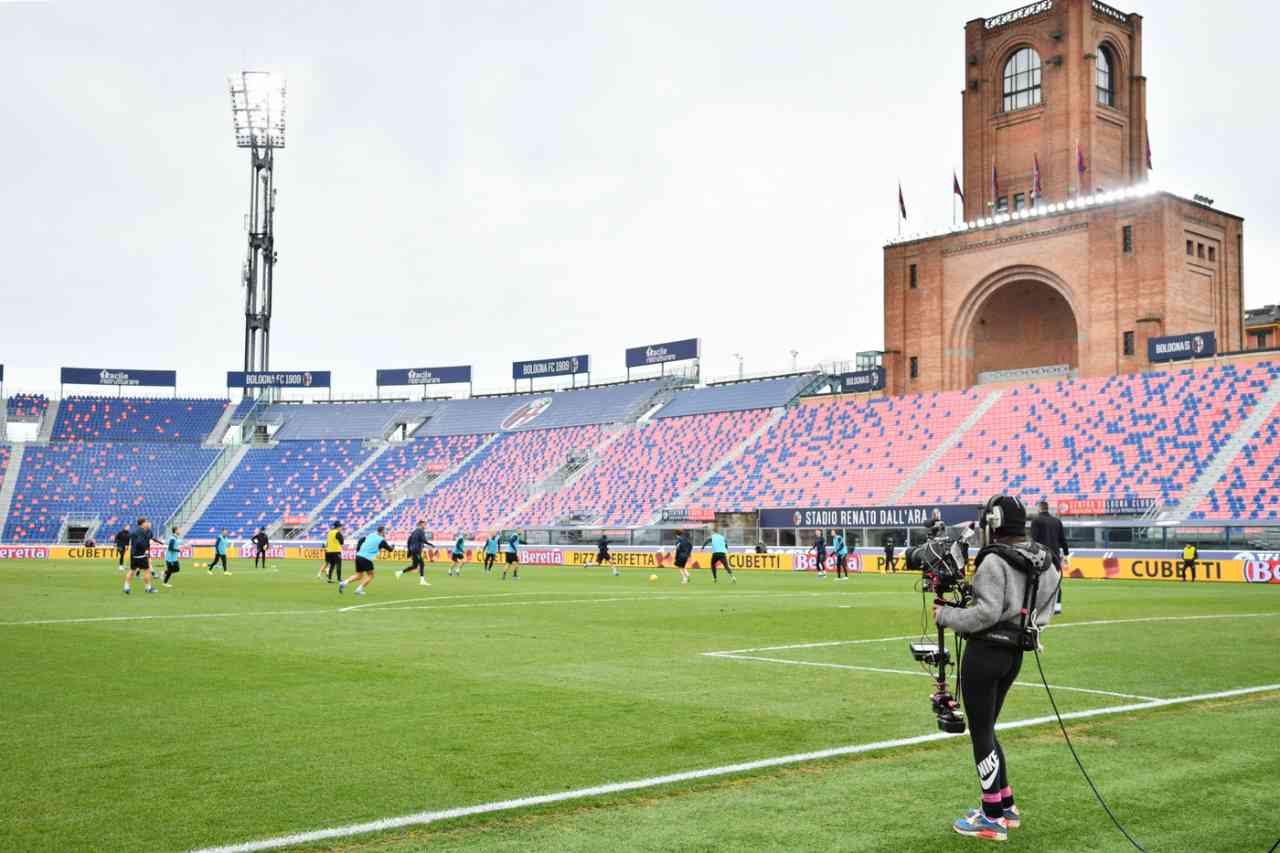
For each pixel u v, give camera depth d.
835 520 62.75
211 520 91.88
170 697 13.30
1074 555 53.16
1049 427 64.62
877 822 7.86
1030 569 7.61
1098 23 75.31
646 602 31.83
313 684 14.41
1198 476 55.16
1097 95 75.69
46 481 93.38
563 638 20.67
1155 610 28.39
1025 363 76.12
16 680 14.73
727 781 9.07
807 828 7.70
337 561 42.00
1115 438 60.97
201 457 99.06
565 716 12.03
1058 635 21.19
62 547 81.94
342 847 7.31
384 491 93.00
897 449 70.00
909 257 78.44
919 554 8.47
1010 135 77.62
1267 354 63.84
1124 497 55.88
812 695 13.55
